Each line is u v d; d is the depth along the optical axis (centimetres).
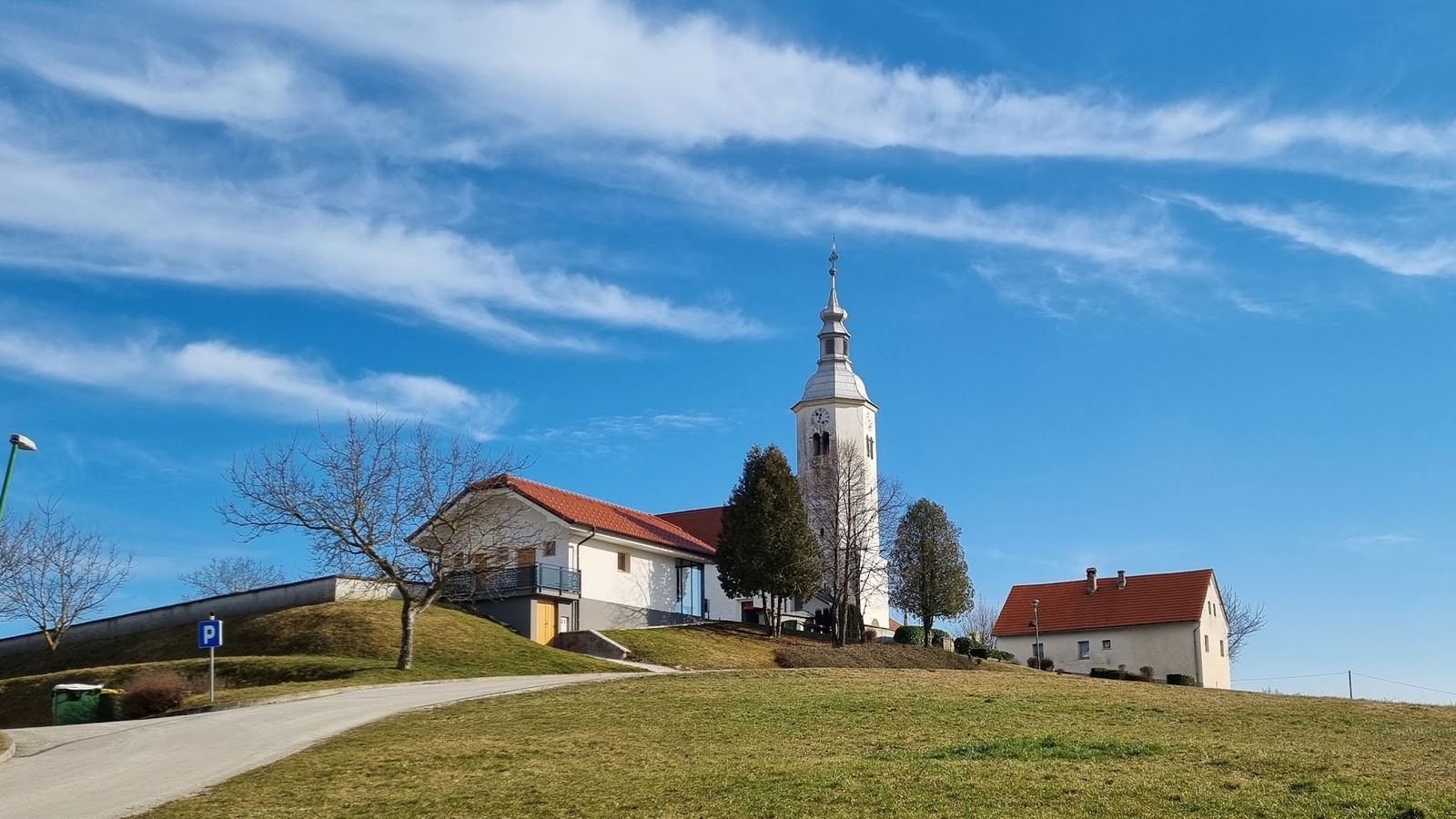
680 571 6259
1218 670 7888
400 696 3500
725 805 1930
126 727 3066
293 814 2000
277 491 4325
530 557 5578
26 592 5569
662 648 5188
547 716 2980
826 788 2012
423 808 2011
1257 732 2817
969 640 7000
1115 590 7944
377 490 4384
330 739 2716
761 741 2597
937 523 7431
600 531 5634
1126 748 2384
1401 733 2848
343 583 5041
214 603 5212
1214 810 1802
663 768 2277
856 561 6619
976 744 2442
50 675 4316
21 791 2228
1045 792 1936
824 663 5453
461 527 4797
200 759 2528
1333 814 1753
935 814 1816
